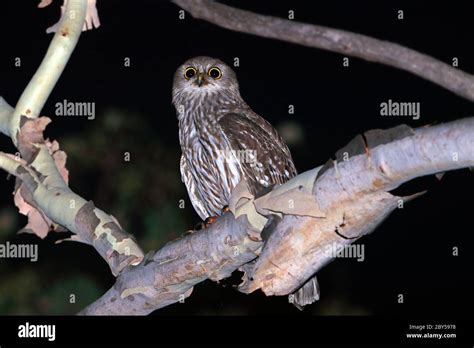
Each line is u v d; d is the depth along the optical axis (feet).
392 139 20.54
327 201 22.21
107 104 60.23
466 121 19.30
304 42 28.99
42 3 30.17
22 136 28.35
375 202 21.71
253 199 23.56
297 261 23.44
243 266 27.12
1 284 46.68
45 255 48.67
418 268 57.93
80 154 48.80
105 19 61.11
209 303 45.50
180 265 25.43
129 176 48.47
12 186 51.96
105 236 27.09
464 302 56.39
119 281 26.66
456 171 21.22
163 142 50.39
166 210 47.32
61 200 27.63
